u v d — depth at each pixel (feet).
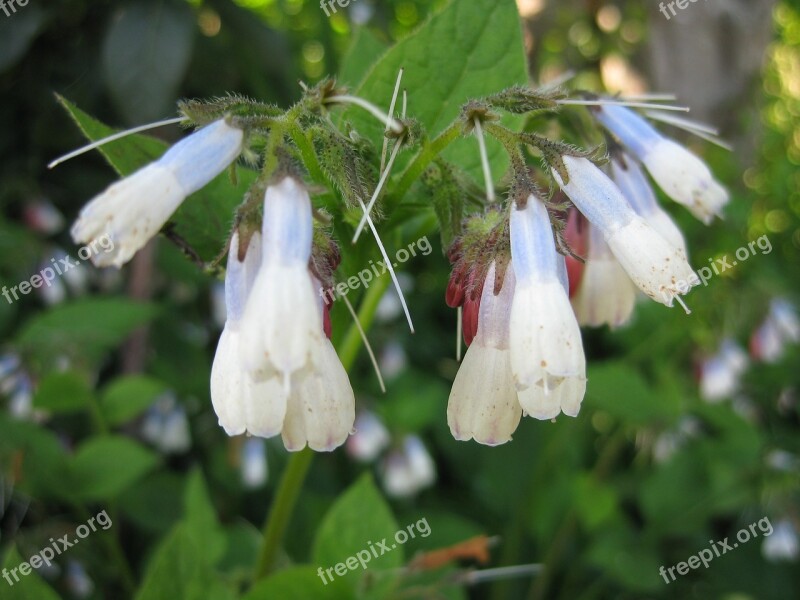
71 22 0.44
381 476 0.46
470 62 0.20
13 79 0.44
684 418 0.44
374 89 0.20
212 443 0.45
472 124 0.16
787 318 0.47
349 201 0.16
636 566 0.37
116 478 0.30
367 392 0.48
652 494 0.39
